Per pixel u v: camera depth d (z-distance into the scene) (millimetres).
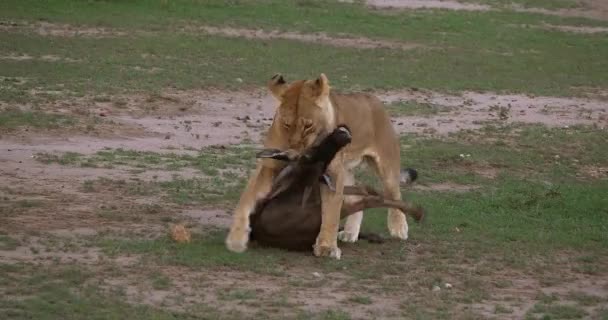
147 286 10094
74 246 11359
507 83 27547
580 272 11805
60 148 17188
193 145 18375
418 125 21438
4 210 12938
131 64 25750
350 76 26766
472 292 10672
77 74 23734
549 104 25172
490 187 16547
